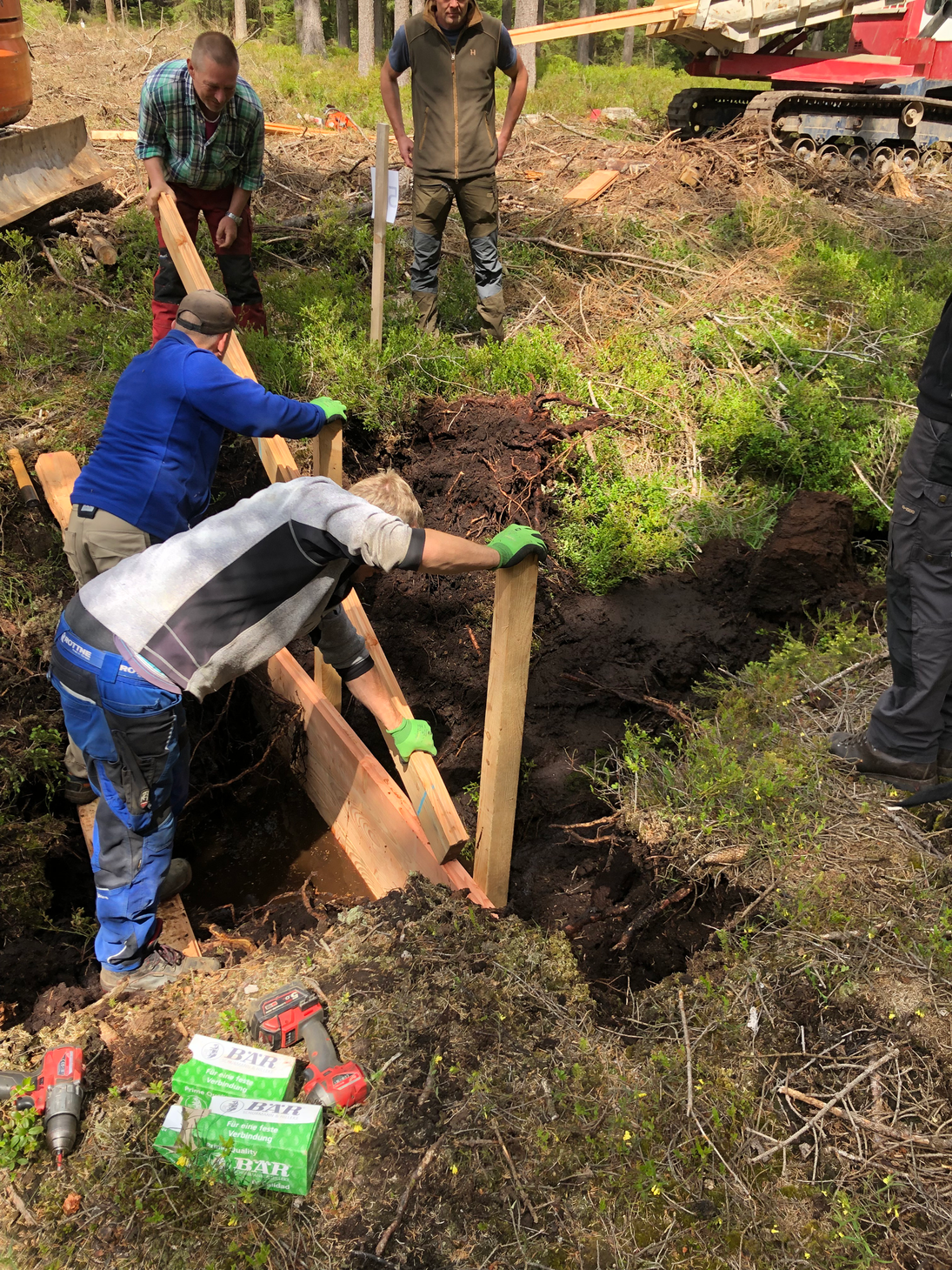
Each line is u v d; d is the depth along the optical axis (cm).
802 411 495
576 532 456
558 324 604
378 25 2275
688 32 927
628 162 902
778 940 258
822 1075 227
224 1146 202
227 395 281
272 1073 218
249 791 415
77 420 468
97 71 1103
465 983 249
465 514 463
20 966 297
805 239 736
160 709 239
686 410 522
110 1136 217
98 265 618
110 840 262
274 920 330
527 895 325
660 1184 207
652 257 684
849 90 1018
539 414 493
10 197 602
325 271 645
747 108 1002
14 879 322
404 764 293
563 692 396
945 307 258
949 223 834
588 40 2273
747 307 609
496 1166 210
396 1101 222
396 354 517
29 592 392
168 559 233
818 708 345
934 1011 237
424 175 527
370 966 257
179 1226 201
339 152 906
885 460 478
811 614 412
